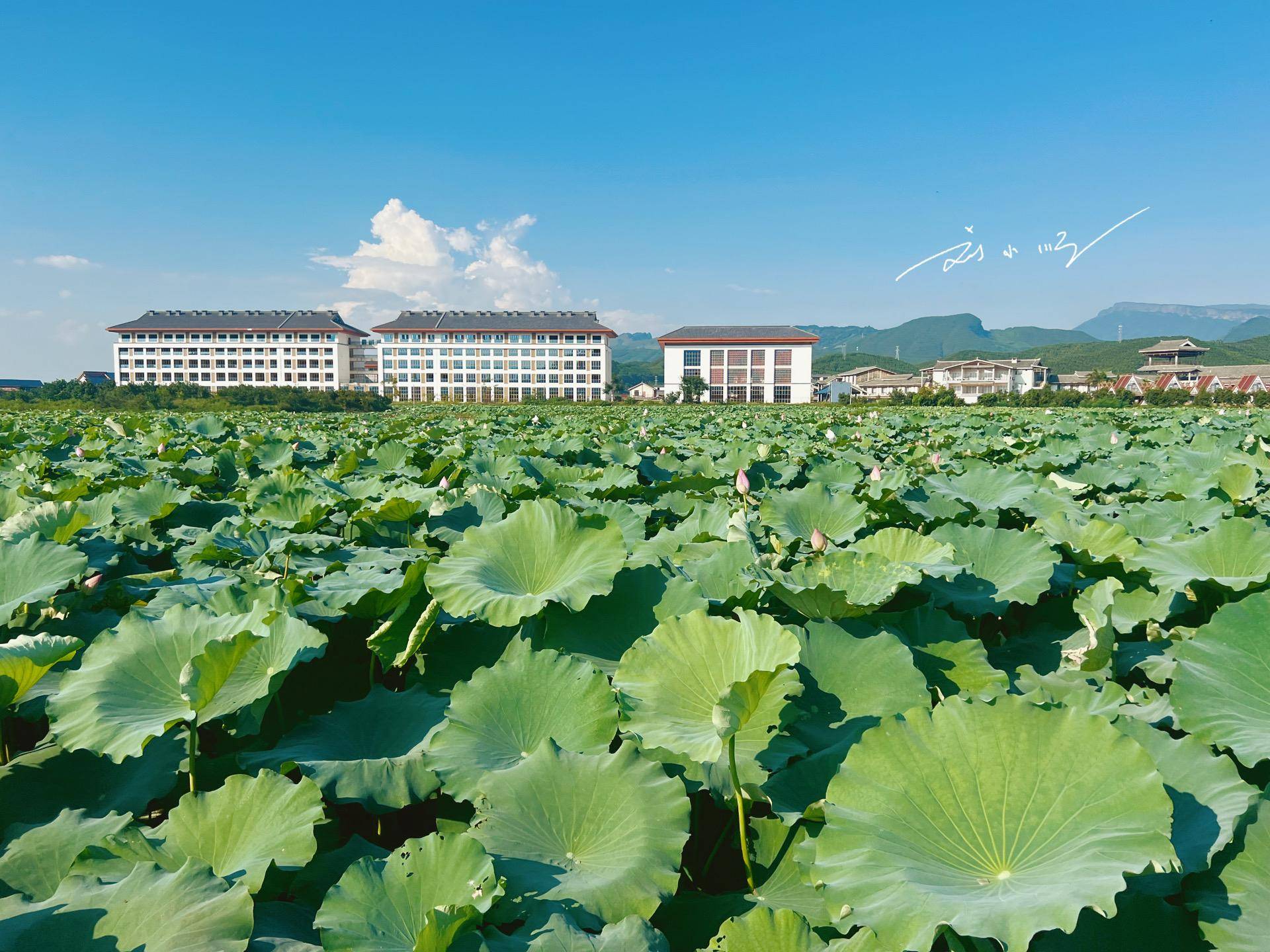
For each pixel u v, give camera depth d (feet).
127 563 15.62
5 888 6.48
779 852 6.79
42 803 7.83
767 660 7.47
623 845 6.37
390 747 8.49
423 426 64.28
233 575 13.52
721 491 22.85
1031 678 9.46
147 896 5.67
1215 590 11.20
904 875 5.32
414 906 5.69
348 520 19.95
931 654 9.48
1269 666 7.49
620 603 10.12
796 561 13.73
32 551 11.62
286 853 6.43
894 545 12.35
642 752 7.72
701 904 6.36
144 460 32.58
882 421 66.59
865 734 6.11
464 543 11.05
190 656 8.77
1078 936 5.06
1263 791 5.60
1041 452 33.68
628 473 25.85
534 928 5.45
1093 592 10.05
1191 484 21.48
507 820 6.61
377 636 10.16
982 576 12.09
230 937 5.33
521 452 36.45
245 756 8.08
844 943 5.34
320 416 106.73
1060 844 5.40
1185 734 7.60
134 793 7.82
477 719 8.05
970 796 5.77
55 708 8.05
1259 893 5.03
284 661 8.66
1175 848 5.64
